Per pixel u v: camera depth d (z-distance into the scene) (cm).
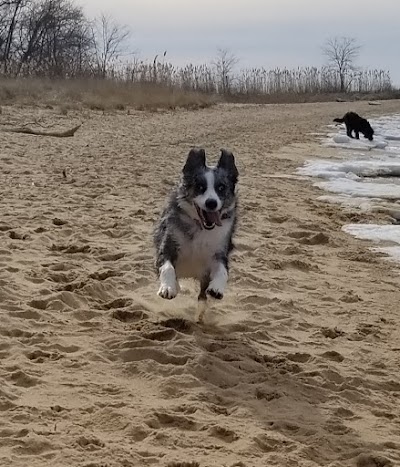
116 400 246
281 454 227
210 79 2255
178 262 327
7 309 308
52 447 217
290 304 355
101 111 1266
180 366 274
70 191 543
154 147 870
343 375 285
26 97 1260
